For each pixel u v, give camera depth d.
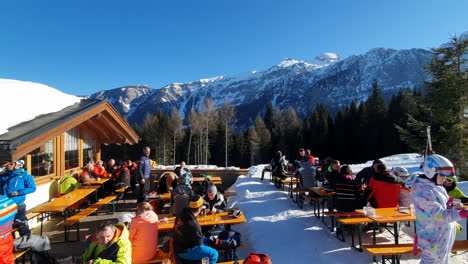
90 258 2.88
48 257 4.24
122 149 40.56
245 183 10.34
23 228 4.84
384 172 4.70
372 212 4.07
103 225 2.84
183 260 3.55
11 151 4.10
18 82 7.77
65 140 8.55
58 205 5.50
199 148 43.38
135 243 3.61
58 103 7.30
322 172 8.50
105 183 9.03
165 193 7.24
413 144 13.87
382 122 38.78
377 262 3.91
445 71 12.88
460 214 2.46
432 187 2.68
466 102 12.23
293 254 4.37
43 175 7.28
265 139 46.81
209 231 5.08
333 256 4.19
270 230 5.45
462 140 12.34
